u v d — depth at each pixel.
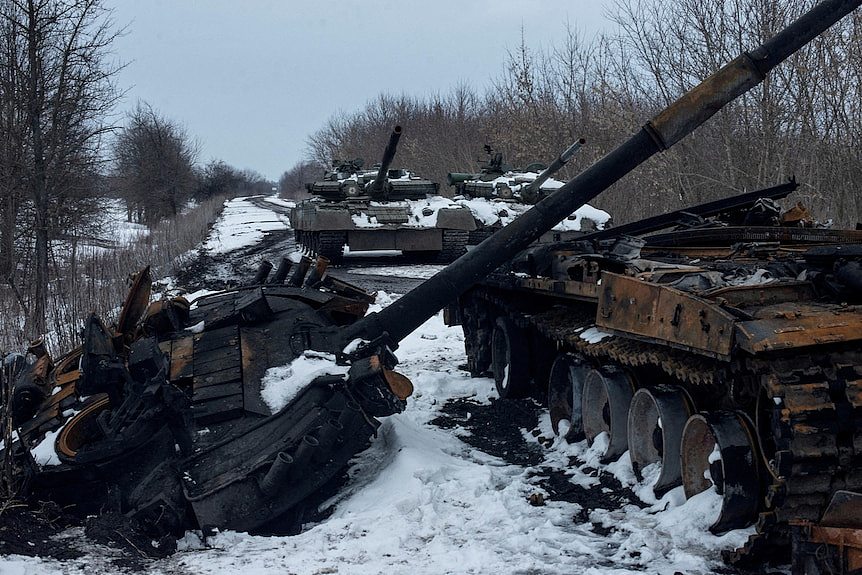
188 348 7.37
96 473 6.25
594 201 23.56
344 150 55.44
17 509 6.06
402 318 7.54
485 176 24.09
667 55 18.92
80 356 8.09
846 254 5.25
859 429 4.67
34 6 17.05
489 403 9.75
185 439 6.43
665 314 5.62
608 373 7.09
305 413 6.49
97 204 19.80
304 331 7.43
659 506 5.99
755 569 5.00
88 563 5.22
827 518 4.38
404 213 21.44
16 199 17.19
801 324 4.82
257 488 6.04
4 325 12.16
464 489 6.55
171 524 5.92
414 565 5.22
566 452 7.58
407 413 9.26
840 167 15.76
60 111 17.64
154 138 52.25
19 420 7.20
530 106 26.67
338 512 6.46
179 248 25.00
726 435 5.27
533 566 5.17
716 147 18.77
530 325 9.24
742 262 6.65
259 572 5.12
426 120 42.88
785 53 7.10
